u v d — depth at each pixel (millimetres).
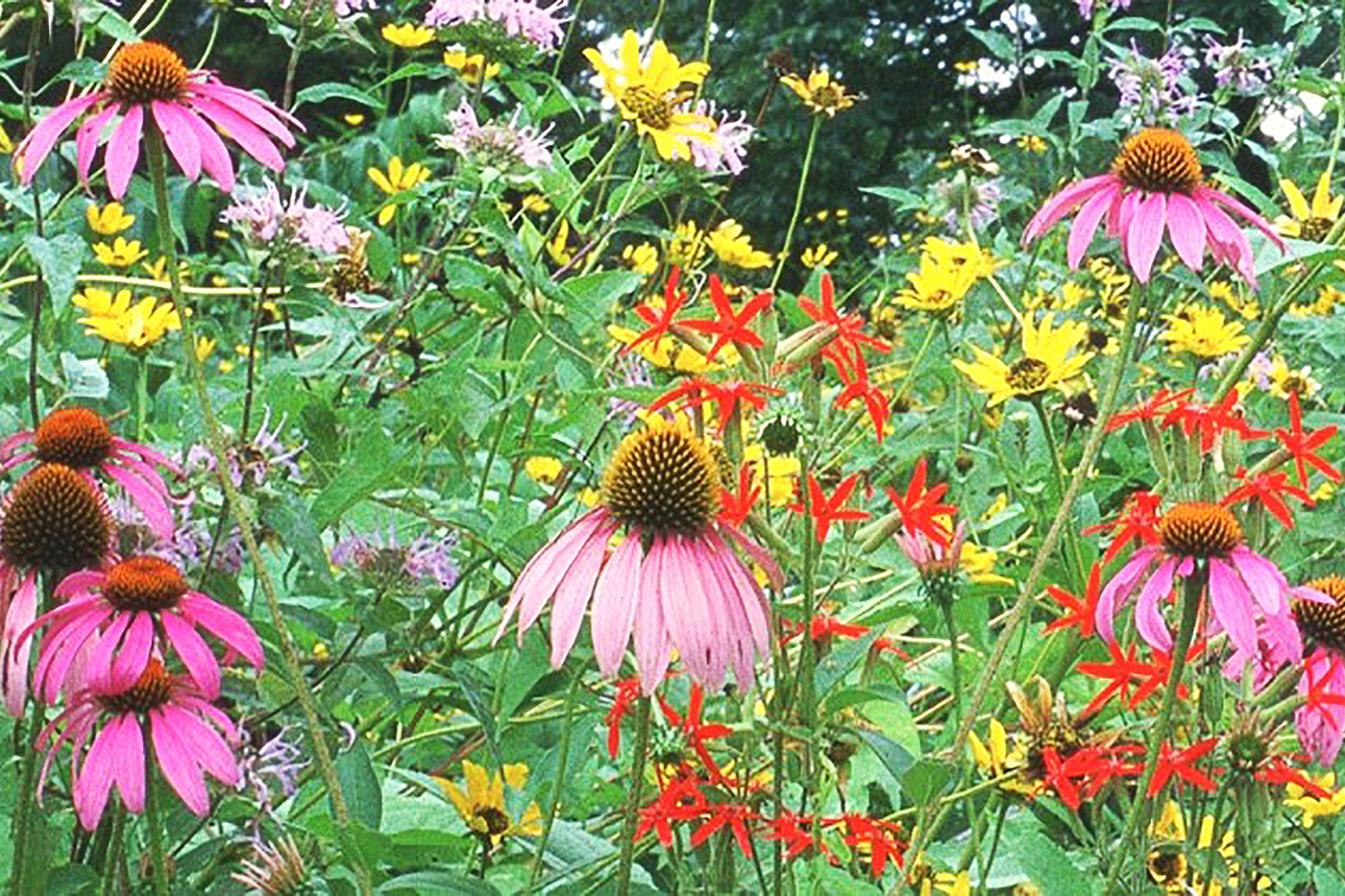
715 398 1951
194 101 1896
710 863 1912
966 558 2672
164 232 1870
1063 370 2939
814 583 2043
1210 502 2127
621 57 3152
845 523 2180
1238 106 9203
